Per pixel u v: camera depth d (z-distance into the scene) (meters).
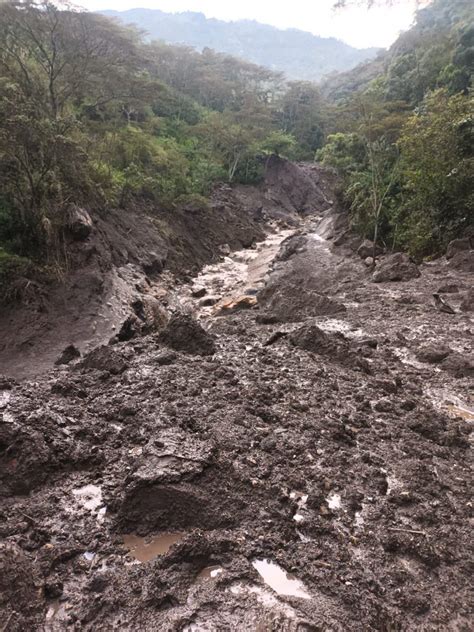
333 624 2.89
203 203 32.94
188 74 66.50
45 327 13.76
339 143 33.78
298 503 4.01
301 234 32.53
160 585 3.11
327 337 7.80
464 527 3.95
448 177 17.92
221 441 4.63
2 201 15.45
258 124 53.34
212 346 7.50
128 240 22.12
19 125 14.41
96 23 25.20
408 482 4.46
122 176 26.42
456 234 18.38
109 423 5.00
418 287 13.95
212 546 3.40
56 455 4.28
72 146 15.87
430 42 48.44
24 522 3.60
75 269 16.25
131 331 15.32
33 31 21.94
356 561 3.49
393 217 21.75
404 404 6.02
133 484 3.74
